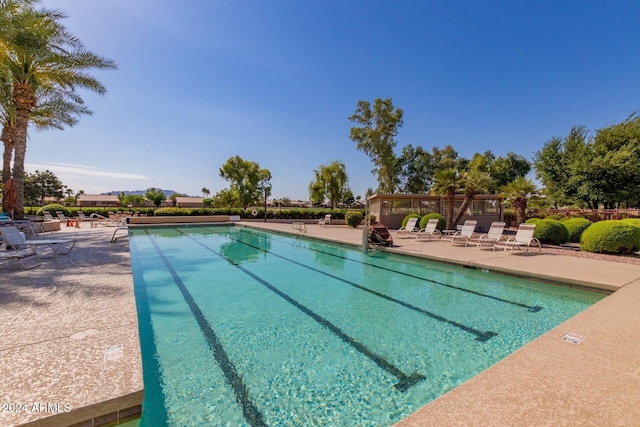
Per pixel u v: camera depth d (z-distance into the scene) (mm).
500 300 5410
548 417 1805
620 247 8461
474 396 2049
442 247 10266
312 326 4234
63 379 2178
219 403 2561
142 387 2094
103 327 3174
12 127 13875
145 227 20359
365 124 29062
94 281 5164
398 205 19688
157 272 7633
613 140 19078
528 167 34125
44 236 12266
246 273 7535
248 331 4062
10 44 10273
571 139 20688
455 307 5031
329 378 2949
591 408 1895
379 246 10531
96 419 1941
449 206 15906
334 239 12508
